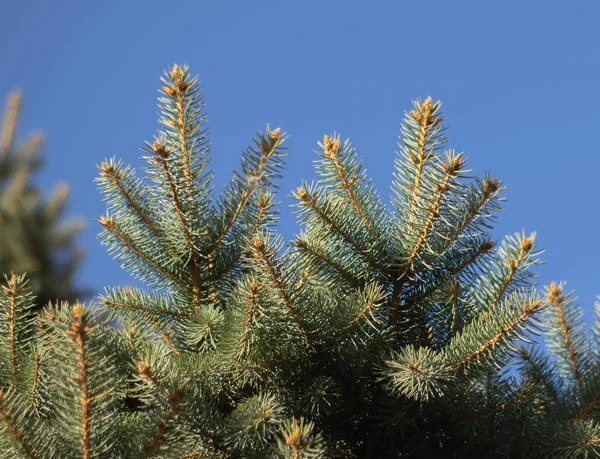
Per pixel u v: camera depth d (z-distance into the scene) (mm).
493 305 1468
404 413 1448
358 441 1510
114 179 1532
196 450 1367
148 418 1326
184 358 1444
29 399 1438
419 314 1508
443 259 1494
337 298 1464
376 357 1455
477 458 1495
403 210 1491
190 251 1556
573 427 1420
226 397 1479
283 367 1463
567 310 1495
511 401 1462
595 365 1492
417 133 1461
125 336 1506
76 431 1301
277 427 1396
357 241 1491
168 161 1501
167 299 1583
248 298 1409
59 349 1323
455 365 1413
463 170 1434
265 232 1551
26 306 1475
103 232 1556
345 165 1489
